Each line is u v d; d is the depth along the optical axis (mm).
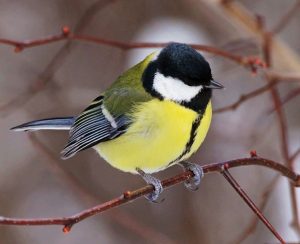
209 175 12641
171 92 7266
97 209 5859
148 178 7418
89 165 12977
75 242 12883
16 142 13055
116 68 12891
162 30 11383
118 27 13016
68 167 12914
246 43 10016
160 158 7371
